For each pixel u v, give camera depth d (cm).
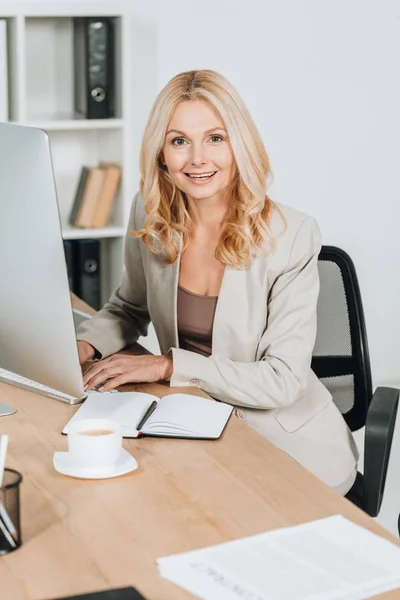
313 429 222
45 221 170
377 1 397
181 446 174
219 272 225
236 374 207
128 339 244
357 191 414
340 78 400
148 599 122
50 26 372
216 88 211
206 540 138
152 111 218
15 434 178
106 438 159
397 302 431
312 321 220
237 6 385
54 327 179
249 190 216
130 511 147
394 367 437
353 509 149
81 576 128
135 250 243
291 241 221
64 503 149
